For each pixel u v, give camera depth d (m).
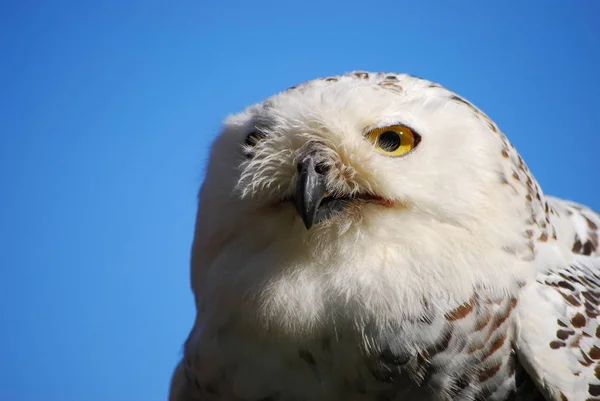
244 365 3.24
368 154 3.24
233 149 3.28
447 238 3.23
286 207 3.25
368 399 3.24
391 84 3.27
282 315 3.23
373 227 3.23
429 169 3.24
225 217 3.26
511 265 3.24
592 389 3.23
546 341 3.23
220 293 3.25
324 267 3.23
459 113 3.25
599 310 3.25
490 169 3.24
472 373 3.23
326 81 3.28
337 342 3.23
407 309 3.22
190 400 3.29
